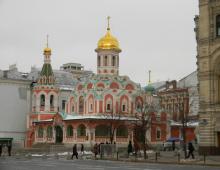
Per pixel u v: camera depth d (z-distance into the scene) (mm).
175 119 137875
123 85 121062
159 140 120438
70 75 154000
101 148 74250
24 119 134000
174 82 165500
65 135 116062
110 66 124625
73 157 75188
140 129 96562
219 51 66875
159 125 121500
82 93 121062
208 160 58500
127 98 119688
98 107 115438
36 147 115375
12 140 131375
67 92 140125
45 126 122750
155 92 166125
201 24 69812
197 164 53156
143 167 47438
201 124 68438
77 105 122000
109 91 117438
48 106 127250
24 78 138875
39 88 127750
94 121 110312
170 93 159750
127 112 118688
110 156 73812
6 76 134375
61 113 117812
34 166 47969
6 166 47688
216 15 68125
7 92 132125
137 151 77062
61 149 105500
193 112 138500
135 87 123250
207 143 67312
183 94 141750
